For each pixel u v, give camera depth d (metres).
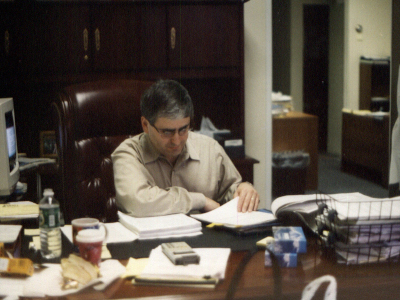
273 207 1.61
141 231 1.45
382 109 5.20
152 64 3.10
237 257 1.31
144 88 2.30
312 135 4.80
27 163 2.81
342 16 5.95
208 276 1.15
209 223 1.60
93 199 2.15
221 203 2.05
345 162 5.55
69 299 1.06
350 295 1.13
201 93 3.37
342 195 1.56
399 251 1.28
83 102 2.15
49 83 3.18
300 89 6.38
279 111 4.77
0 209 1.72
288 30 6.23
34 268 1.22
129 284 1.14
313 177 4.86
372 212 1.29
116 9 2.99
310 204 1.52
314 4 6.13
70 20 2.93
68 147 2.11
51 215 1.32
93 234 1.22
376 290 1.15
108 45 3.01
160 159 1.92
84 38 2.96
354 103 5.85
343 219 1.25
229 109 3.34
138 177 1.76
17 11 2.85
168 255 1.25
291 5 6.13
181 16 3.10
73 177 2.12
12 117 2.25
